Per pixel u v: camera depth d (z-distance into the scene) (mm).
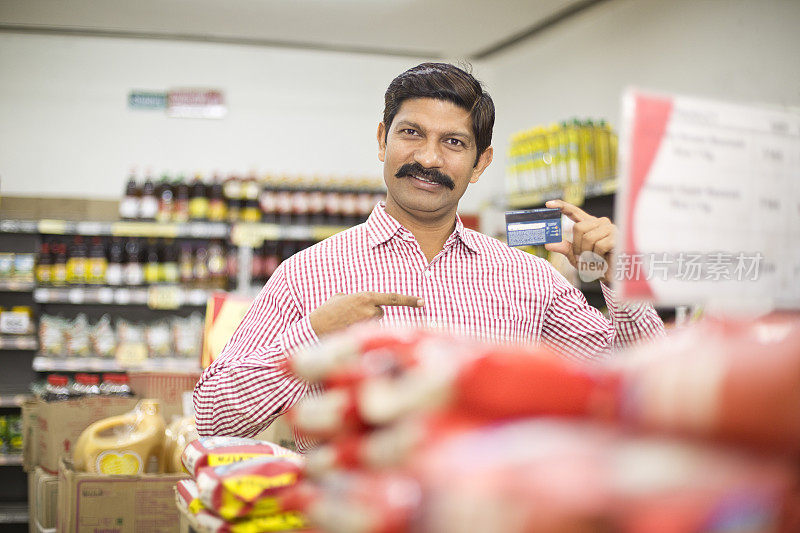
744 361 521
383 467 623
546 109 6090
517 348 641
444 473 534
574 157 4414
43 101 6242
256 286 5812
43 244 5570
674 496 497
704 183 962
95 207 5641
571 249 1500
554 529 479
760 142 994
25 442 3393
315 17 5828
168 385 3104
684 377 541
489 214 5359
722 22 4340
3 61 6199
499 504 492
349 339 737
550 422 605
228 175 6277
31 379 5695
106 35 6285
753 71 4117
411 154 1716
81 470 2584
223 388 1583
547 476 498
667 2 4785
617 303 1610
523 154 4863
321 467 713
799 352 505
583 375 625
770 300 986
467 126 1721
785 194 1002
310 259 1807
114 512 2477
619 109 5223
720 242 968
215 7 5652
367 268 1789
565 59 5844
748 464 525
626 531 486
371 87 6746
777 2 3963
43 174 6203
